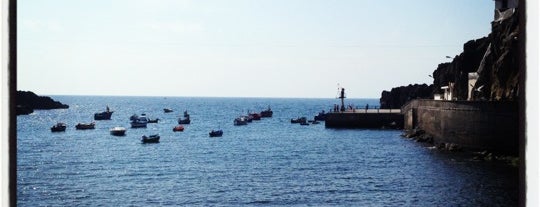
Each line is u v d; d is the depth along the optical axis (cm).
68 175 5434
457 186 4222
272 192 4375
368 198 4031
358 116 10294
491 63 6438
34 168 5916
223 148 8075
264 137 10075
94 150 7812
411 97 12575
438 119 6700
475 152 5531
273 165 5997
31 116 15975
